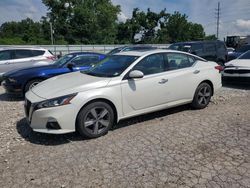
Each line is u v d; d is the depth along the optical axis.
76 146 4.44
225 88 9.32
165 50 5.86
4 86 8.22
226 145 4.34
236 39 34.72
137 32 66.88
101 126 4.85
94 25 58.50
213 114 6.03
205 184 3.28
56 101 4.43
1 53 11.03
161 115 6.01
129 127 5.28
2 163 3.91
